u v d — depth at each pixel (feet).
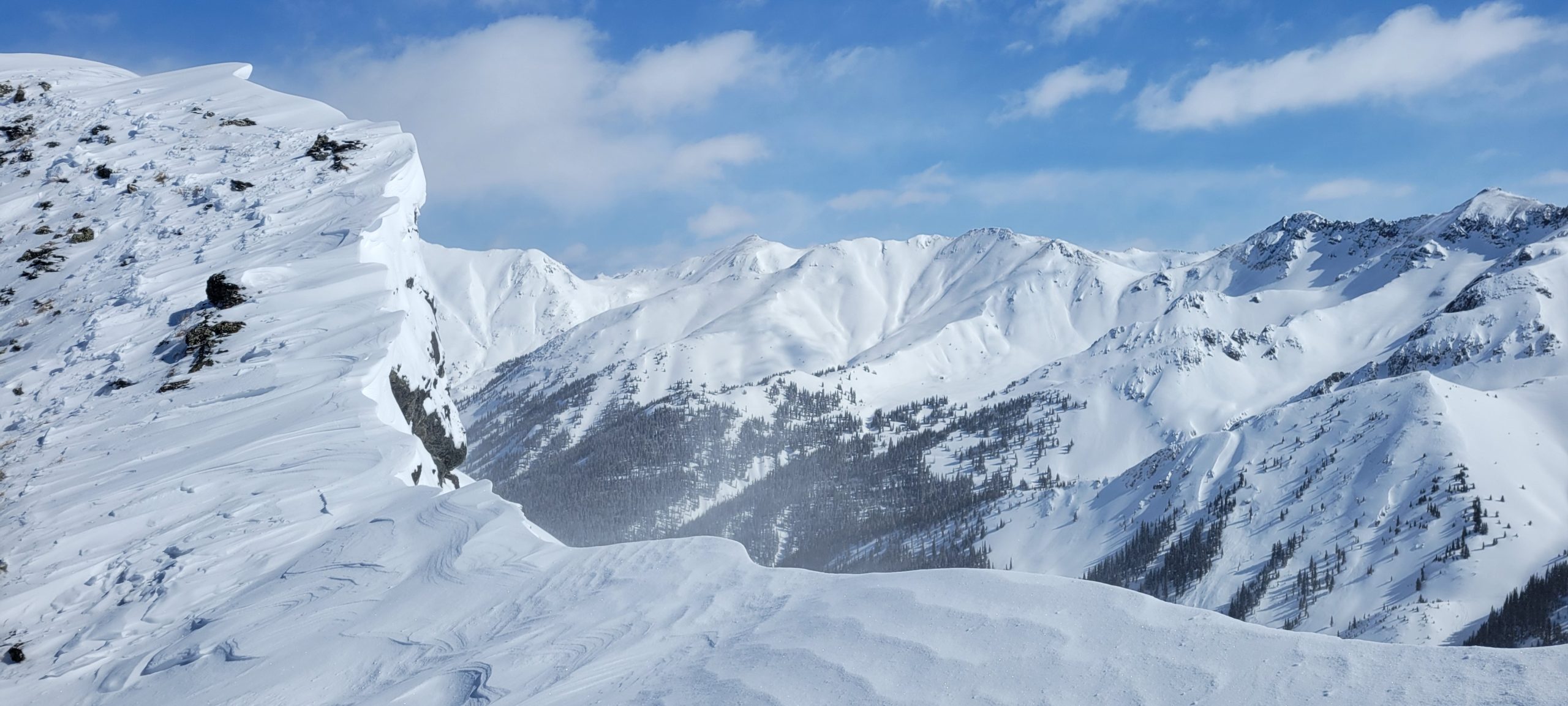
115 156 176.35
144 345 118.93
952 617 50.55
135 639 70.23
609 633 57.62
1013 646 46.96
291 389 107.24
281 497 86.38
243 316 121.39
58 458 96.99
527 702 49.85
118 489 88.74
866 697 44.55
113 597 75.46
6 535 83.25
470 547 72.69
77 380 113.39
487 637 60.13
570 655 55.57
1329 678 40.34
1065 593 51.13
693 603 59.52
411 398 124.57
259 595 71.97
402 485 88.94
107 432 101.50
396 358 119.14
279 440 95.96
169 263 137.80
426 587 68.54
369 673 59.41
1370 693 38.88
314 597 70.23
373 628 64.03
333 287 127.34
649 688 49.19
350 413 100.89
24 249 149.18
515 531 75.00
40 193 165.37
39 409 108.27
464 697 53.26
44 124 190.60
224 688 59.77
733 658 50.60
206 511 84.99
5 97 205.05
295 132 188.14
